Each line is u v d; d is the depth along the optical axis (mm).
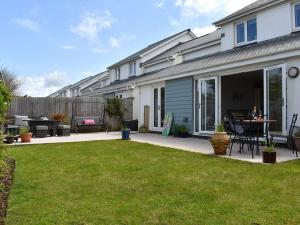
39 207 4000
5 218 3500
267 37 12297
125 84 21406
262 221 3506
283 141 9148
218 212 3801
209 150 9086
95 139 12969
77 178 5602
